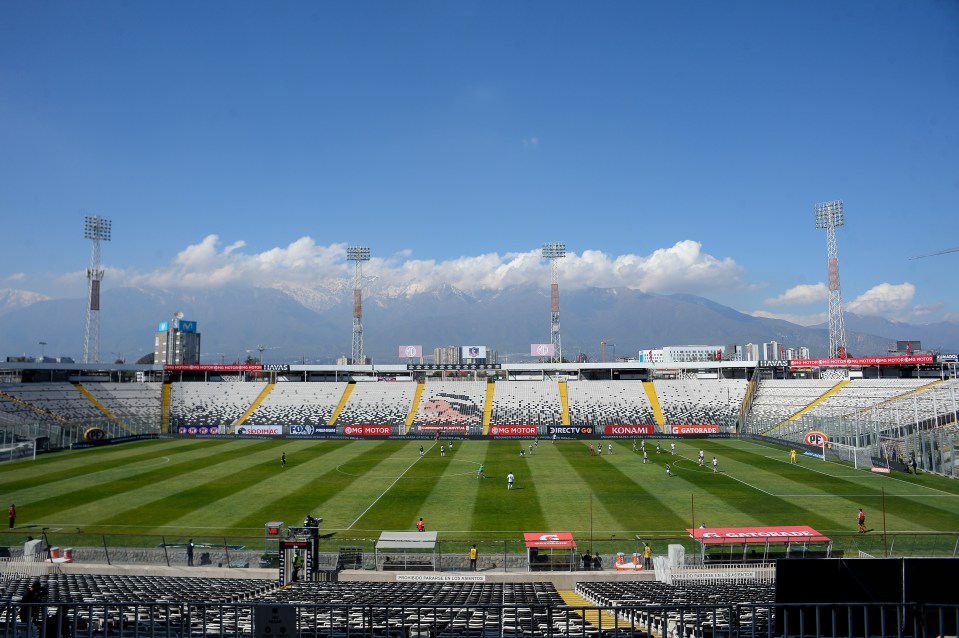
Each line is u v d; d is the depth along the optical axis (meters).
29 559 41.50
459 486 67.75
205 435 117.44
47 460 87.12
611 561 42.03
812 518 52.47
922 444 75.38
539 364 143.12
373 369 144.75
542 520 52.97
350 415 124.75
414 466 81.69
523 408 127.38
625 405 127.88
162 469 78.94
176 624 25.22
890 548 40.94
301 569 39.41
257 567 41.09
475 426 115.00
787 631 15.27
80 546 43.31
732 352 158.62
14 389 116.00
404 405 128.88
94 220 140.75
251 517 54.03
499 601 27.38
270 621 15.09
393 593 30.48
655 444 104.62
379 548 40.84
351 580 39.22
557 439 113.00
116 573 40.00
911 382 107.12
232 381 148.62
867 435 80.62
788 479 70.88
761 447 100.25
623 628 23.84
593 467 80.50
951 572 13.74
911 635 14.05
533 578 39.28
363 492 64.50
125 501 59.97
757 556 41.62
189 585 33.00
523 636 21.78
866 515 53.31
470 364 145.38
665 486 67.19
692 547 43.94
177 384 137.12
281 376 152.50
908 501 58.62
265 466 81.50
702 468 79.06
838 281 134.00
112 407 123.75
